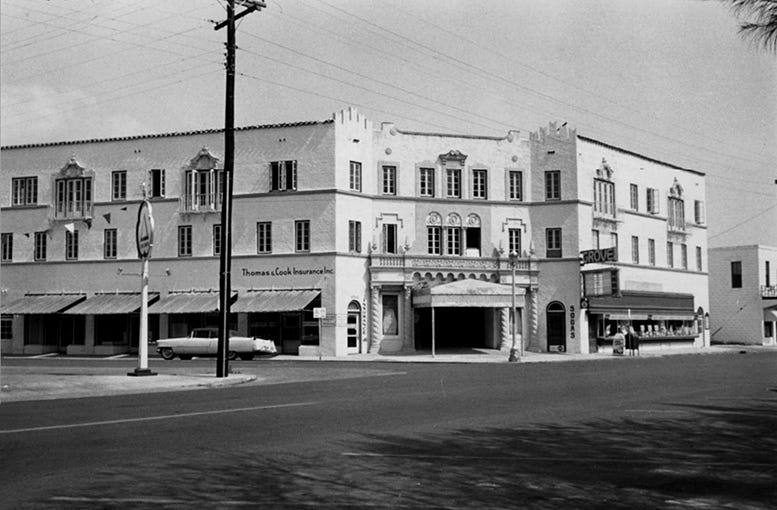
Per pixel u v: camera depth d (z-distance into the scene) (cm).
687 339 6053
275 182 4797
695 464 1016
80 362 4169
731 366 3425
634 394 2000
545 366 3578
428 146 5000
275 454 1077
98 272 5047
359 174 4828
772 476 942
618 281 4781
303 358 4438
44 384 2423
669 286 5938
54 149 5200
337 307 4628
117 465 995
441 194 4994
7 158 5272
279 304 4588
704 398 1884
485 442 1186
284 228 4741
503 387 2255
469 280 4784
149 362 4094
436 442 1184
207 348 4300
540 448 1134
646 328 5659
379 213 4869
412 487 868
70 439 1219
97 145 5116
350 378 2802
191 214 4900
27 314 4978
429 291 4581
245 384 2614
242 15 2922
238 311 4628
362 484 883
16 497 816
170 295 4884
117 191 5062
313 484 881
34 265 5169
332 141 4697
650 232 5791
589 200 5175
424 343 5016
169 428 1349
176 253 4909
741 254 7038
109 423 1420
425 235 4947
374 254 4781
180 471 955
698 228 6331
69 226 4497
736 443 1186
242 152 4850
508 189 5125
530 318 5084
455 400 1848
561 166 5106
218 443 1175
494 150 5119
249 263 4781
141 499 805
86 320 5075
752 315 6944
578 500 813
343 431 1304
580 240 5056
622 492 852
